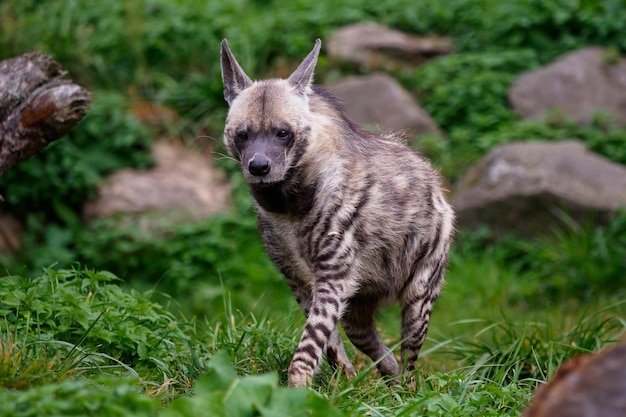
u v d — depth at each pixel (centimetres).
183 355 705
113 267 1287
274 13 1695
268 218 752
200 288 1230
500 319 1096
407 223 774
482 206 1328
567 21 1631
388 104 1483
